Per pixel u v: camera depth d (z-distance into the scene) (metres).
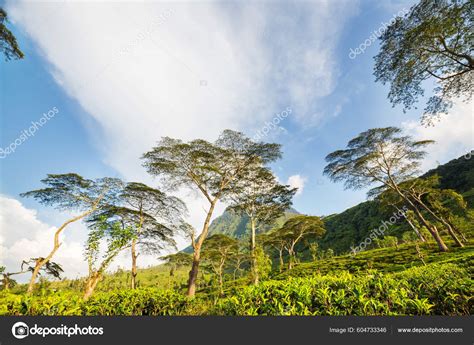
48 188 16.62
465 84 9.56
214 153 16.12
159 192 19.47
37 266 14.76
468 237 25.48
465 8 7.38
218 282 31.77
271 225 20.86
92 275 9.69
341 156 21.95
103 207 19.58
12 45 9.59
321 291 3.72
